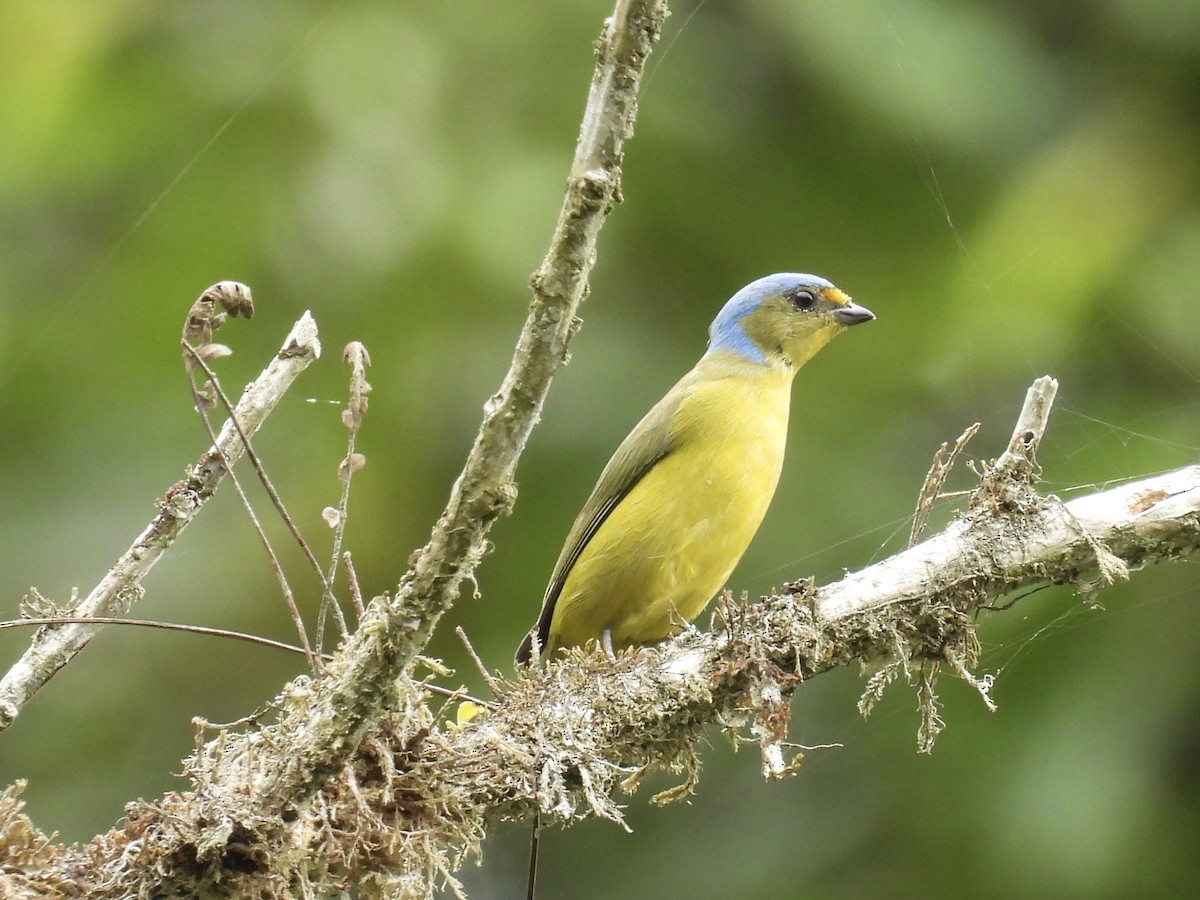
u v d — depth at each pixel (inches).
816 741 462.3
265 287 450.6
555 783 240.1
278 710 262.1
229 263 446.9
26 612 236.5
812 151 486.6
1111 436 456.4
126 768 450.6
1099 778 399.2
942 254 484.1
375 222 437.7
